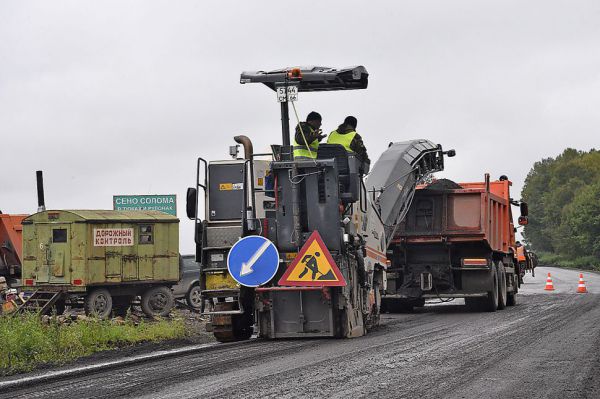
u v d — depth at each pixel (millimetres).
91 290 24875
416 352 12734
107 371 11453
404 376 10211
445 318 21641
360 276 16734
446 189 24500
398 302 26172
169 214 27125
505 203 27094
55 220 24953
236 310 15852
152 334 16797
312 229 15430
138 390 9578
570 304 25906
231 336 16062
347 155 15938
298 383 9781
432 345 13773
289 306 15500
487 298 24531
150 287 26203
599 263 106812
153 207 27875
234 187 16766
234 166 16812
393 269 24969
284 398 8789
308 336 15398
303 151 15820
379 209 20234
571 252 126625
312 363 11594
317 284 15094
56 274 24781
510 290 26969
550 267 114875
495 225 25453
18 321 16172
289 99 16016
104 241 25047
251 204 16328
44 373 11625
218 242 16281
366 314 16953
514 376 10125
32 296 24484
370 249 18125
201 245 16250
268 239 15516
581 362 11312
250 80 16281
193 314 27875
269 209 16531
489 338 14828
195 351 13789
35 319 16172
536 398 8688
